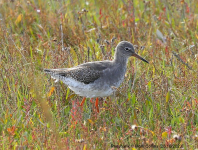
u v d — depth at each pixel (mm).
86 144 9914
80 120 11094
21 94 12727
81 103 12266
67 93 12406
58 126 11164
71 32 16766
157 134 10469
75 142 9945
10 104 11844
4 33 15852
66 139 10008
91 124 11016
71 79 11734
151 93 12234
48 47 15406
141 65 14516
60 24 15891
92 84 11766
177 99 12539
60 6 18719
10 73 12875
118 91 12461
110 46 14883
